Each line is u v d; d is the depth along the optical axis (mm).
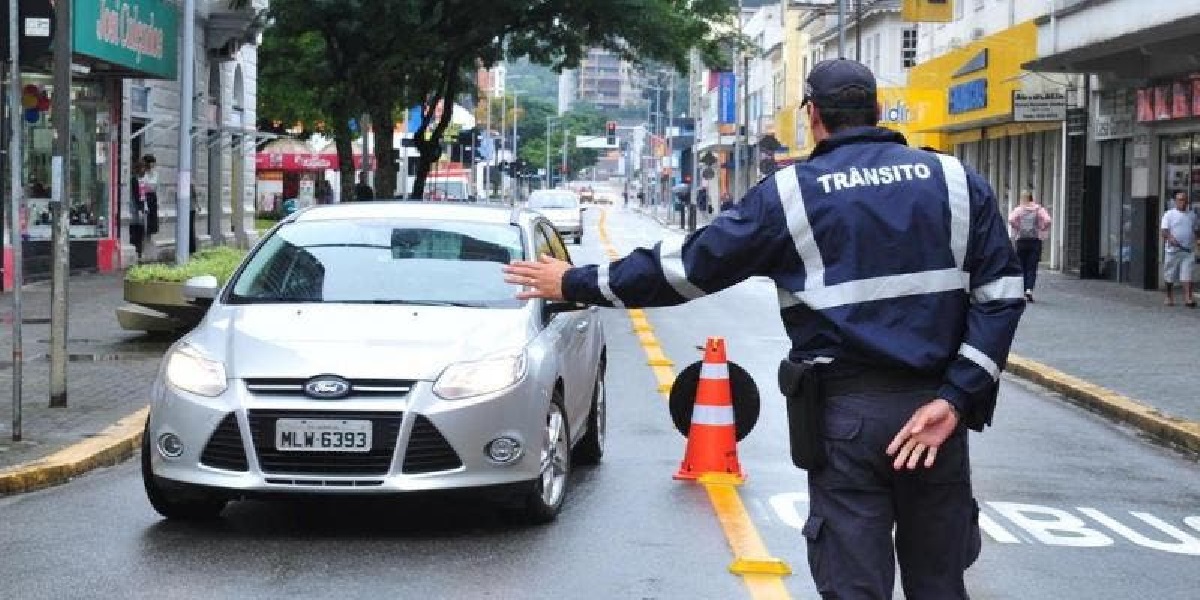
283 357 11711
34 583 10477
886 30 87000
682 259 6539
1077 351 27750
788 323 6562
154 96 48531
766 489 14133
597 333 15367
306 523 12477
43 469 14039
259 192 103188
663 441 16938
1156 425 19000
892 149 6512
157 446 11859
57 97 17078
